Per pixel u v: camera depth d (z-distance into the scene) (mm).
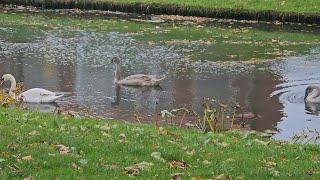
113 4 43719
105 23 39062
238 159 12086
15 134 12516
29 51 30375
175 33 35812
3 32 35625
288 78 25516
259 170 11156
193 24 39031
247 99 22250
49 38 33875
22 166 10328
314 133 17844
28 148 11438
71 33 35500
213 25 38688
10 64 27547
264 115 20219
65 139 12320
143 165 10898
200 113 20250
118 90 23406
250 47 32000
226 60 28875
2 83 22406
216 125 16938
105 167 10672
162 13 42406
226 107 19594
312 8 39812
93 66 27391
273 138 17000
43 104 21281
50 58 28859
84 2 44406
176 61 28531
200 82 24766
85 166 10609
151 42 33031
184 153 12164
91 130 13969
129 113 20281
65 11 43969
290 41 33781
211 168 11141
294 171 11375
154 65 27703
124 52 30438
